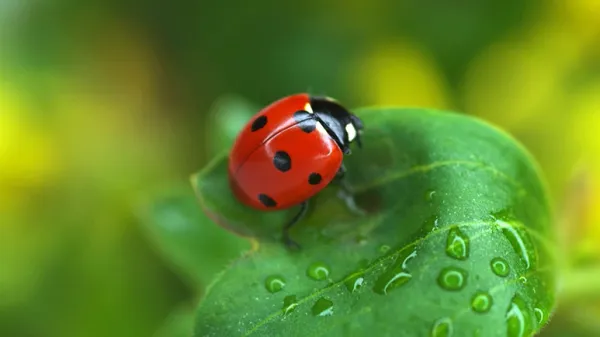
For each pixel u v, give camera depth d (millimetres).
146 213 75
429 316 53
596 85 91
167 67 121
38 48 114
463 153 57
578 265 66
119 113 115
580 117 90
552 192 88
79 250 99
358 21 109
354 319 54
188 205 75
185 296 98
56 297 97
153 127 116
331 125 60
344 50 109
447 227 55
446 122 59
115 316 97
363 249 57
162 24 122
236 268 58
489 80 98
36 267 98
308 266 58
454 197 56
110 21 121
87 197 103
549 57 94
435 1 104
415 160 58
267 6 117
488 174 57
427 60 102
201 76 119
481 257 54
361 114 60
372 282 55
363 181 59
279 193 60
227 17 119
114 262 99
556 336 65
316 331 54
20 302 96
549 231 59
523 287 53
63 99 110
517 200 57
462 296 53
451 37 101
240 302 57
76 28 118
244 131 62
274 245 59
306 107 62
